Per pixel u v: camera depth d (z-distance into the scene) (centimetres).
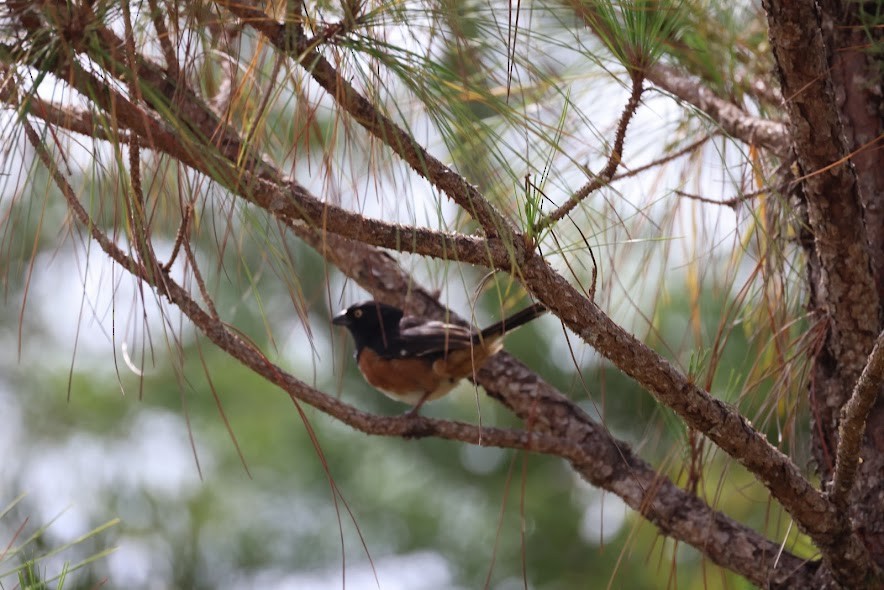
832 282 534
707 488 945
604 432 679
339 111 501
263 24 439
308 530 1207
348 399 1202
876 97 561
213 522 1189
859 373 545
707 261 648
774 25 478
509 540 1162
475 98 492
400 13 460
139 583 1116
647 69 530
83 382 1251
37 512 1010
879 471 545
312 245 733
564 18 650
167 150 423
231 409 1227
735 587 864
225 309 1048
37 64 388
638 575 1081
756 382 577
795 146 514
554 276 463
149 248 452
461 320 804
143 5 418
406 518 1192
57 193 891
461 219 595
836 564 527
